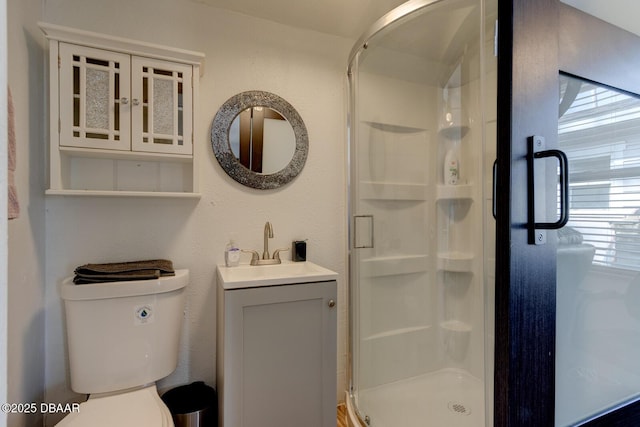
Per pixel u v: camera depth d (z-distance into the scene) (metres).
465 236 1.69
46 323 1.30
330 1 1.53
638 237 1.12
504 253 0.78
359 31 1.78
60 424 0.99
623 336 1.12
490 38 1.11
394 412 1.52
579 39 0.92
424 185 1.81
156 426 0.99
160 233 1.49
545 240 0.82
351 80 1.72
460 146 1.72
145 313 1.24
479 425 1.45
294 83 1.73
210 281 1.56
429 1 1.27
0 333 0.38
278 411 1.28
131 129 1.29
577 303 1.02
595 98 1.00
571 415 1.00
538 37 0.82
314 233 1.78
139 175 1.45
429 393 1.65
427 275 1.80
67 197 1.34
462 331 1.67
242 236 1.63
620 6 1.08
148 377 1.25
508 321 0.77
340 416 1.69
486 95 1.13
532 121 0.80
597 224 1.05
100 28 1.38
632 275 1.13
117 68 1.27
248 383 1.24
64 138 1.21
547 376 0.83
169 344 1.29
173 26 1.49
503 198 0.78
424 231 1.81
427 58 1.62
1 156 0.38
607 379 1.08
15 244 1.05
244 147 1.62
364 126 1.70
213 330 1.57
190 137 1.38
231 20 1.60
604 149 1.03
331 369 1.36
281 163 1.70
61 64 1.20
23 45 1.12
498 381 0.79
